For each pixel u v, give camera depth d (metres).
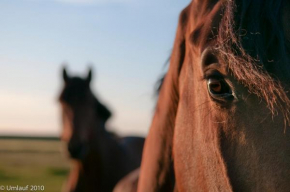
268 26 1.08
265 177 1.07
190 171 1.41
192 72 1.42
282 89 1.04
